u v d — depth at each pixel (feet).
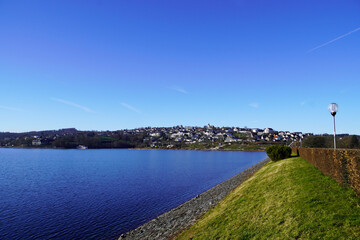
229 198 62.44
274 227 30.76
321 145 170.91
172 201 95.09
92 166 255.29
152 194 108.58
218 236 35.70
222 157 422.82
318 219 27.84
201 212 60.59
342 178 36.63
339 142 168.86
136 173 192.13
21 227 66.39
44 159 360.07
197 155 497.05
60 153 543.80
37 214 78.07
